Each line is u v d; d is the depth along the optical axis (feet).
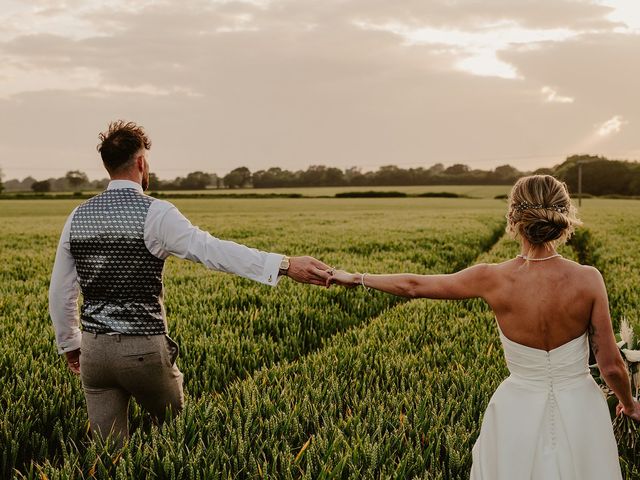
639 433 12.22
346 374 18.34
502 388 9.62
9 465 13.16
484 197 344.69
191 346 21.98
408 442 12.40
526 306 9.05
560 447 9.00
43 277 42.63
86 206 11.46
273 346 22.80
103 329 11.16
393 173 494.18
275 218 135.33
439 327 25.82
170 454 11.43
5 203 239.71
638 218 127.03
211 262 11.39
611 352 8.91
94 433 11.83
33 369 18.83
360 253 59.41
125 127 11.75
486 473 9.68
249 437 12.58
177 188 434.30
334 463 11.69
